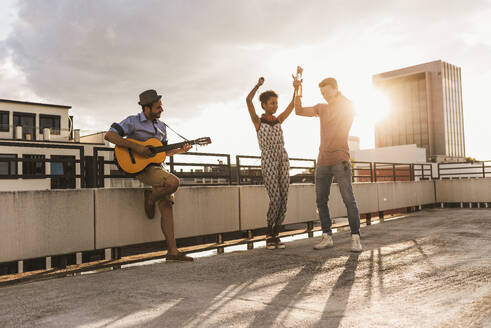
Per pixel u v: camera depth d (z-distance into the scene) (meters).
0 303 2.27
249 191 5.26
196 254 5.08
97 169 3.75
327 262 3.42
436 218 7.48
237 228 5.07
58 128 29.70
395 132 127.00
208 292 2.43
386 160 52.66
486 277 2.68
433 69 121.81
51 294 2.45
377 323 1.80
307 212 6.20
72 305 2.18
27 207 3.19
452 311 1.94
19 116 28.12
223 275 2.96
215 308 2.08
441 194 10.98
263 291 2.44
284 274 2.96
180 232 4.40
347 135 4.15
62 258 3.45
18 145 3.26
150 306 2.13
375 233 5.51
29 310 2.11
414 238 4.85
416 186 9.98
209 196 4.74
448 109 122.50
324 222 4.32
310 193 6.29
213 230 4.77
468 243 4.34
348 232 5.76
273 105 4.33
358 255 3.75
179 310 2.05
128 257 3.87
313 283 2.64
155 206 4.10
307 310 2.02
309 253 3.97
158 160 3.59
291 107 4.67
